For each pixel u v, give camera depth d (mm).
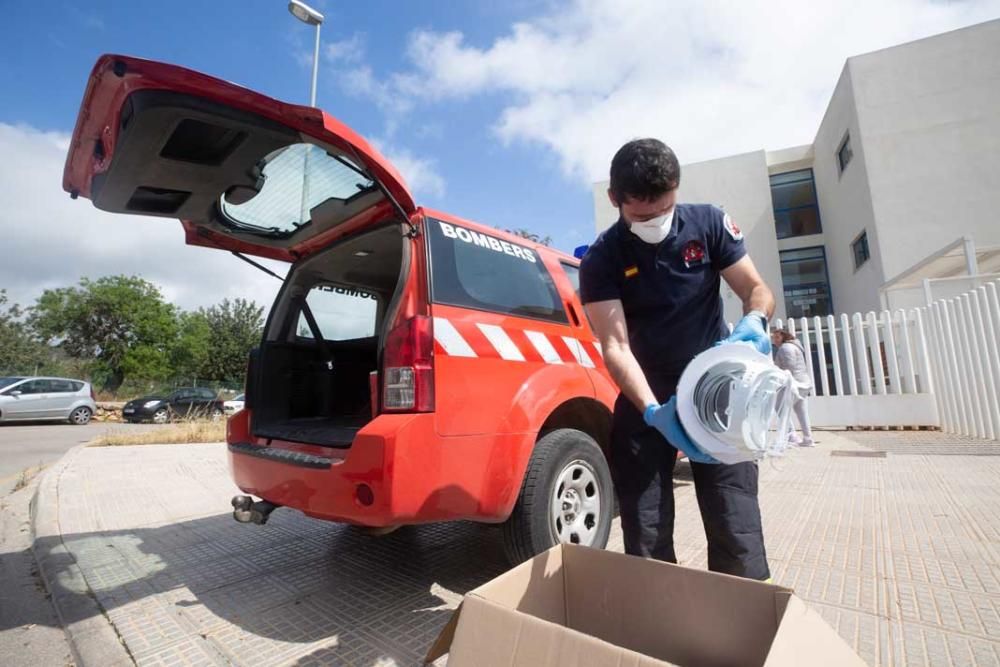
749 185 16781
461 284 2285
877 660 1664
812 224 16500
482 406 2088
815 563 2469
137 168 1946
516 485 2143
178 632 1990
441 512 1900
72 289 32875
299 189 2369
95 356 32906
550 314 2721
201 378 34969
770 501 3600
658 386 1703
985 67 11484
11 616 2248
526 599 1162
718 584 1090
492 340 2248
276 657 1798
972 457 4902
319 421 2850
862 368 7559
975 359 6051
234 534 3252
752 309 1506
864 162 12281
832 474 4406
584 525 2453
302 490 2045
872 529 2928
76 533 3299
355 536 3186
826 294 15797
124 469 5664
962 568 2359
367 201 2320
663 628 1144
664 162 1429
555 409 2570
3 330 32281
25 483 5379
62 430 12656
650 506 1642
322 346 3148
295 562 2742
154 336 33562
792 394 1089
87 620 2109
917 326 7270
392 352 1990
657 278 1660
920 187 11703
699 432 1037
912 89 12016
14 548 3219
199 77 1593
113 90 1674
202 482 4930
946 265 9555
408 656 1794
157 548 2988
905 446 5730
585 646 804
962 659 1659
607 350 1605
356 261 2988
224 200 2354
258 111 1731
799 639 804
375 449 1805
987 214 11172
